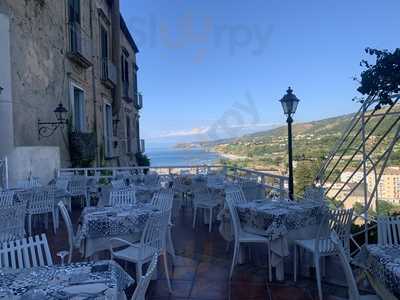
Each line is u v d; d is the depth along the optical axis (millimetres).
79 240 3848
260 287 3789
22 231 4418
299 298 3514
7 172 6547
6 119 6789
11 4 6980
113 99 14062
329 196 4832
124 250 3742
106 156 12984
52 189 6266
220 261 4625
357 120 4359
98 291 1979
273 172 6934
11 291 1993
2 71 6727
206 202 6609
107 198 6391
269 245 3984
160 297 3549
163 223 3734
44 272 2297
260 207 4363
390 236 3057
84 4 10898
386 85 3459
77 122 10617
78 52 9688
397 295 2229
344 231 3617
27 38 7559
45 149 7879
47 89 8453
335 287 3746
